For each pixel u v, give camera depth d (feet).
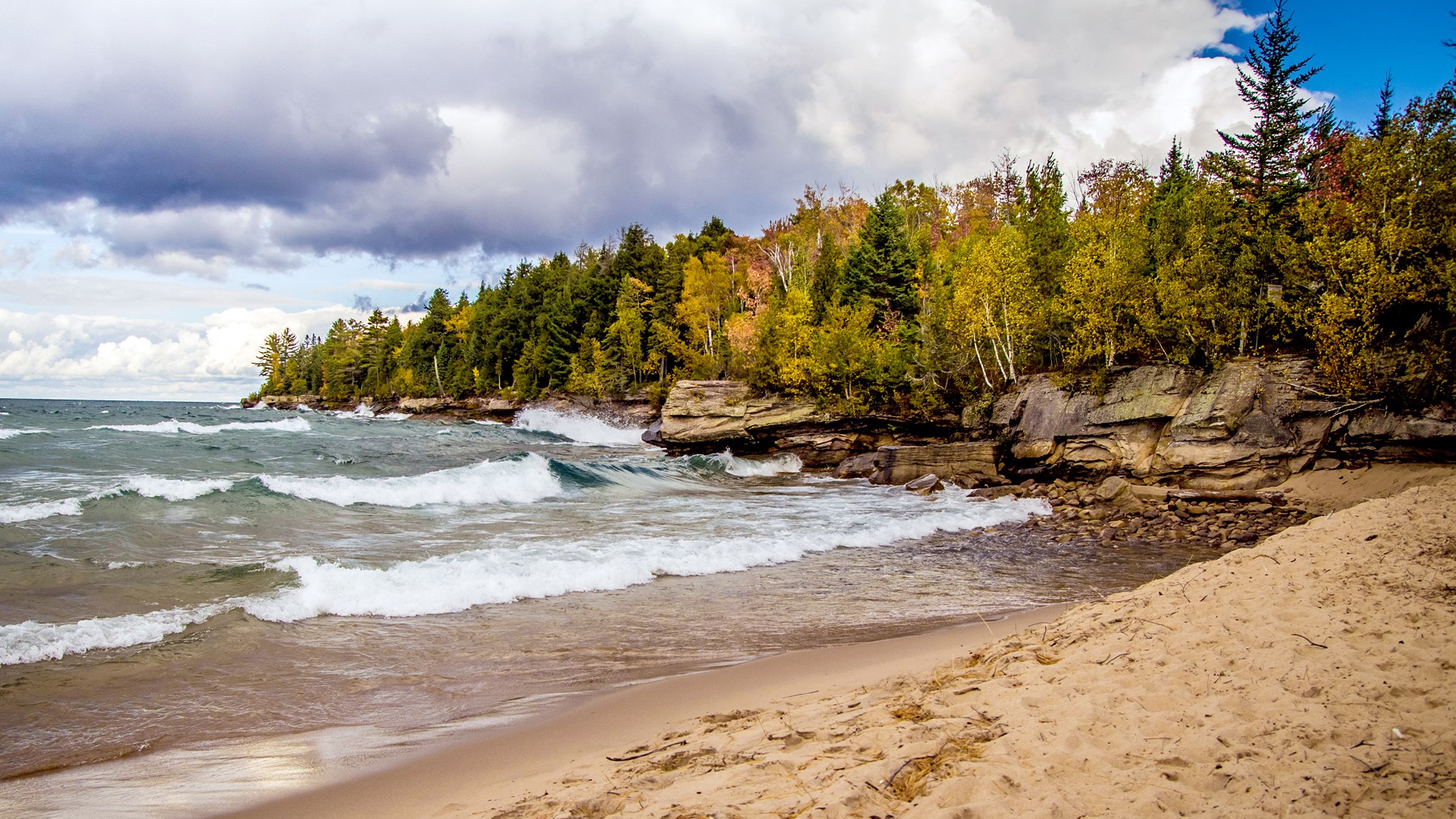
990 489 92.02
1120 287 89.92
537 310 286.87
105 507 52.54
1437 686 13.25
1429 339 67.51
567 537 54.44
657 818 12.39
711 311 213.05
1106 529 64.23
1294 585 20.74
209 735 21.09
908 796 12.37
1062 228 145.28
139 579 36.40
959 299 115.65
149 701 23.59
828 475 120.16
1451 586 17.93
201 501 57.00
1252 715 13.58
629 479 98.07
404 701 23.86
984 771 12.58
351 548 47.21
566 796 14.58
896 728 15.56
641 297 237.66
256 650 28.66
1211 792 11.15
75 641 27.99
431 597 36.40
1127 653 18.45
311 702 23.76
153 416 232.32
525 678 26.12
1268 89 102.32
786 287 202.49
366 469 99.40
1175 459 79.66
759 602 38.09
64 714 22.33
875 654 27.45
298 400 458.91
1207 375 81.71
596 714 21.99
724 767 15.40
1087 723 14.49
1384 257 72.84
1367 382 69.97
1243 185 102.83
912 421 123.65
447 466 111.24
